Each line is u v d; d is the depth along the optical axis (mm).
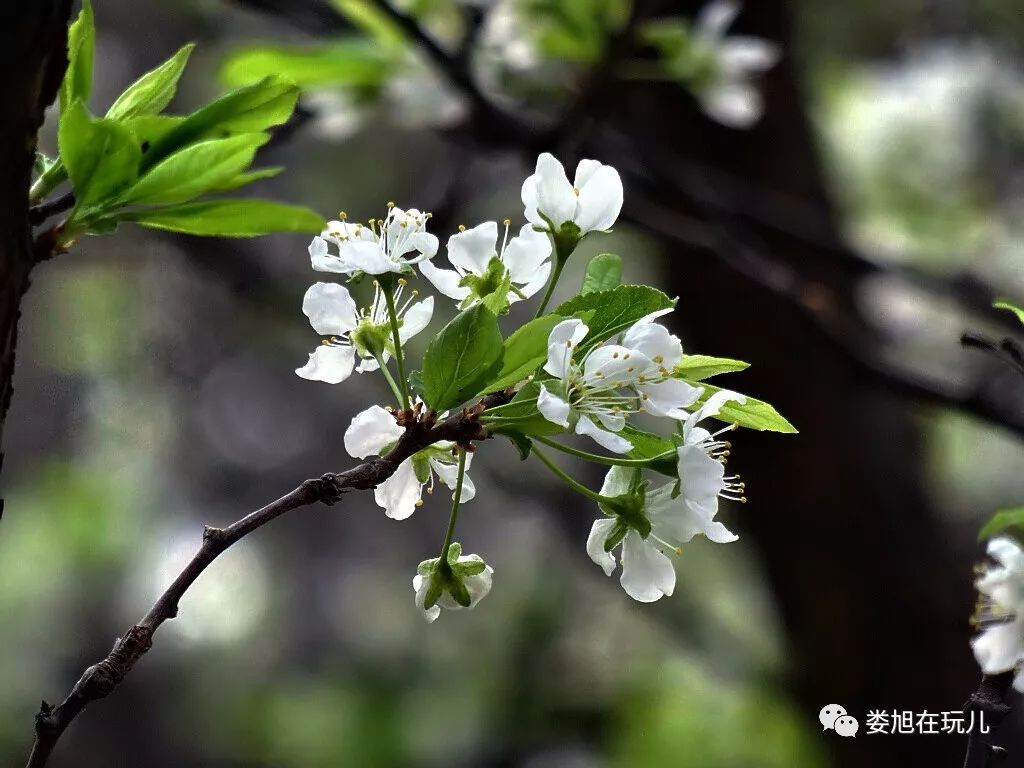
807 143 6996
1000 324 5441
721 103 5371
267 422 15727
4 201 1812
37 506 13078
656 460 2279
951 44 8945
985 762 2434
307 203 10398
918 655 7141
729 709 9648
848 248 5539
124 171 1967
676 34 5207
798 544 7098
